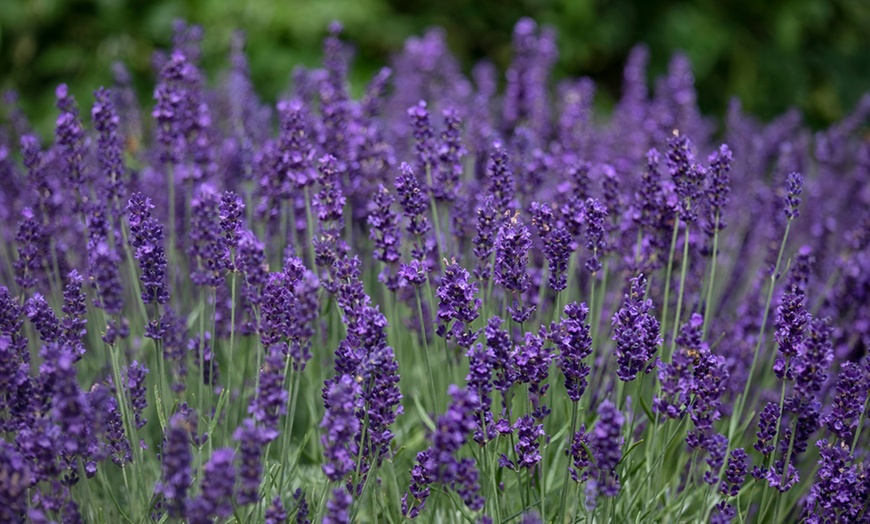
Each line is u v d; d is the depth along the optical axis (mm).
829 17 2990
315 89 1612
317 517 1277
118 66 1668
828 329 1279
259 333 1303
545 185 1574
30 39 2453
